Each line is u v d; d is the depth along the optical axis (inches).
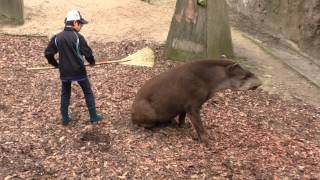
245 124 314.0
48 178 233.0
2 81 360.8
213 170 247.0
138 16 561.9
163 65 414.9
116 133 281.9
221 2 429.4
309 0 500.4
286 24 550.6
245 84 278.8
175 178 237.5
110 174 238.2
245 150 273.0
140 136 280.2
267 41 543.8
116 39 486.6
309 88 406.0
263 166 255.3
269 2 589.9
